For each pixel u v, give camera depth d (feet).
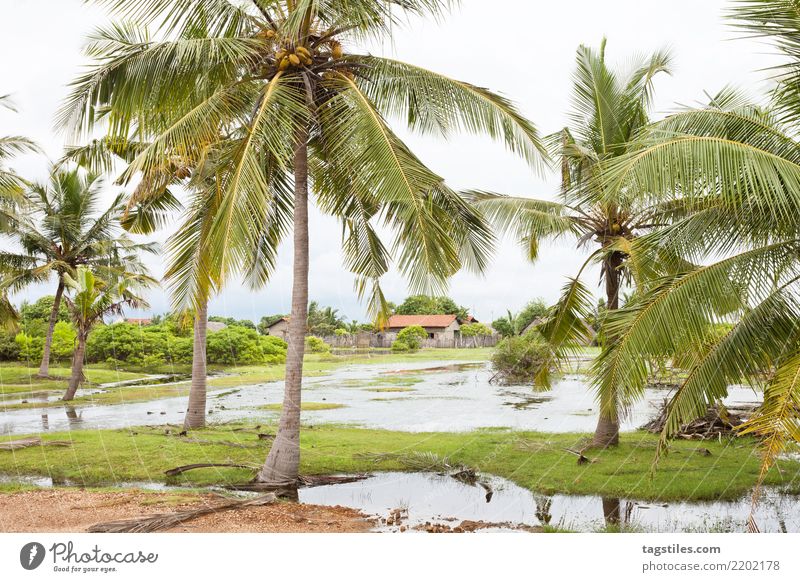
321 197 39.24
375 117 28.66
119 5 29.40
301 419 54.75
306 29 30.96
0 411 63.16
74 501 25.72
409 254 26.86
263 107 28.30
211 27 31.76
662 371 24.82
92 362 113.39
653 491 28.78
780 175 19.92
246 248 25.67
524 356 83.71
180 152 30.45
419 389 81.51
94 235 82.58
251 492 29.53
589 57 40.98
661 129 22.76
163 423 53.06
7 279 78.74
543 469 33.55
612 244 34.32
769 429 19.02
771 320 22.30
